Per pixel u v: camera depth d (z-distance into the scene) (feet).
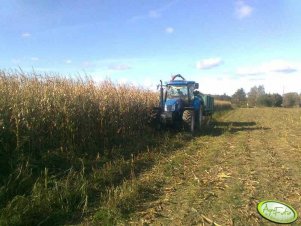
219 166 27.17
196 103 49.06
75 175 22.02
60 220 16.83
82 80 32.17
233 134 47.73
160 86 46.26
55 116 25.50
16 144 22.11
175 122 44.24
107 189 20.77
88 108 28.78
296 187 21.58
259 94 276.00
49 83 28.02
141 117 40.70
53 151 24.08
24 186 18.93
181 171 25.67
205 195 19.97
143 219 16.74
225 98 250.37
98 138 30.53
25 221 16.05
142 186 21.26
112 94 34.19
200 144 37.88
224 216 16.97
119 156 28.63
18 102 23.40
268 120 75.87
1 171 20.15
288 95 248.32
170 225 16.07
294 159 30.14
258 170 25.95
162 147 34.01
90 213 17.60
